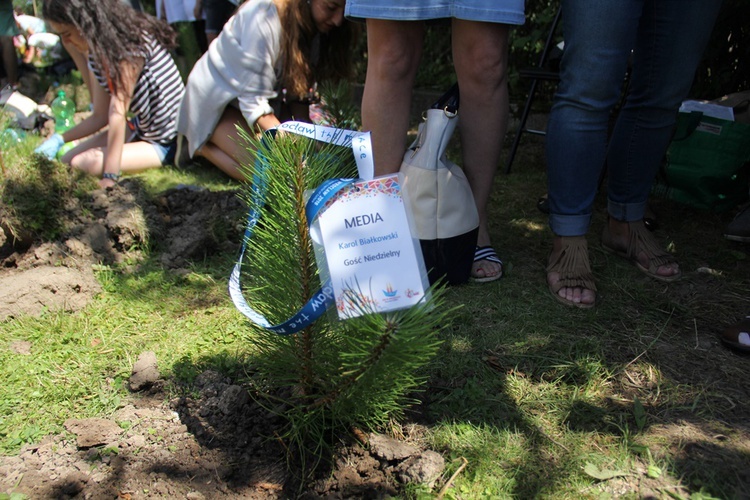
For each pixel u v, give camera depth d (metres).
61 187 3.18
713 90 4.05
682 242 3.15
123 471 1.79
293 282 1.69
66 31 4.03
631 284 2.72
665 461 1.76
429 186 2.54
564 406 2.00
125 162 4.33
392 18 2.34
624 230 2.88
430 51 6.63
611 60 2.30
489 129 2.62
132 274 2.90
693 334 2.37
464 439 1.86
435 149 2.52
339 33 3.77
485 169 2.71
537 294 2.66
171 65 4.44
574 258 2.63
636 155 2.71
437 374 2.15
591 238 3.17
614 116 3.92
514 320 2.46
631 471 1.74
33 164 3.18
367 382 1.60
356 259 1.47
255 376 2.09
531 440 1.86
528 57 5.54
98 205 3.20
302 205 1.57
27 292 2.60
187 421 1.96
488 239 2.87
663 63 2.48
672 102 2.56
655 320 2.46
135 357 2.30
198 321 2.53
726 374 2.13
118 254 3.04
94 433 1.91
